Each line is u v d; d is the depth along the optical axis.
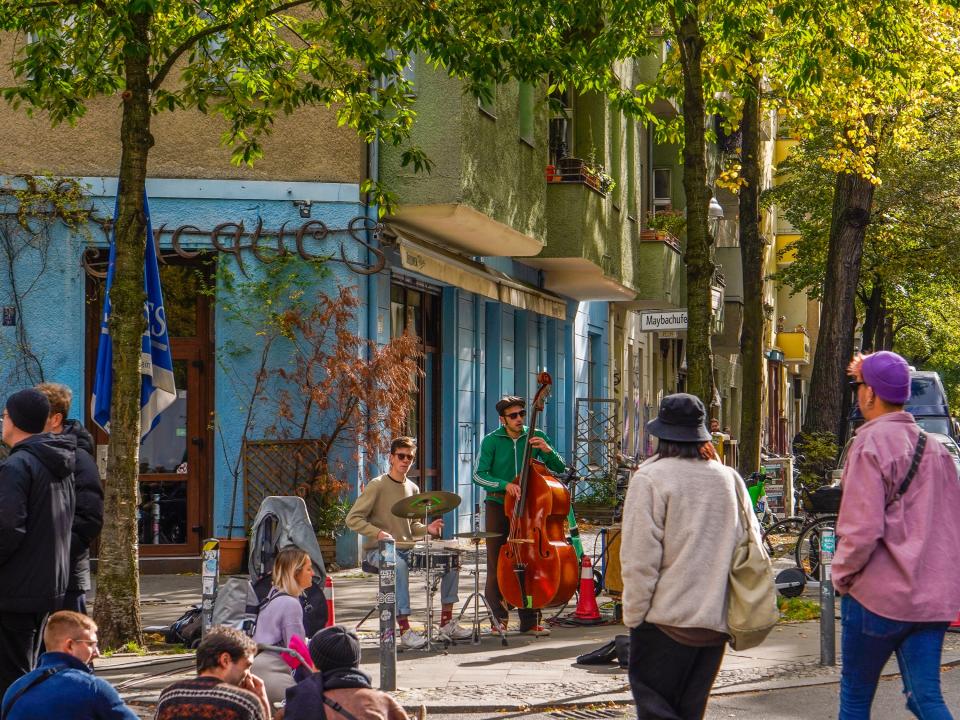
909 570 6.25
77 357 17.62
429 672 10.69
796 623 13.59
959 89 22.88
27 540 7.32
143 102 11.89
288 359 17.81
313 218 18.02
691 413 6.41
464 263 20.20
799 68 16.67
